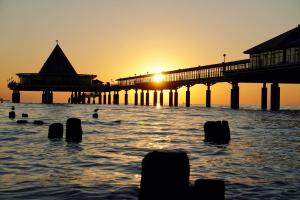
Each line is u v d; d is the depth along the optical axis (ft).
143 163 31.73
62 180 46.14
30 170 52.26
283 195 40.78
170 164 31.07
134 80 559.79
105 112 277.23
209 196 31.01
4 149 73.36
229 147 80.53
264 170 54.29
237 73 301.43
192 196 31.27
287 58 253.85
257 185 44.93
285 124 153.69
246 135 107.86
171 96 488.44
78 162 59.21
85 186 43.11
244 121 173.78
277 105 298.76
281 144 86.38
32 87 534.37
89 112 268.82
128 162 59.47
